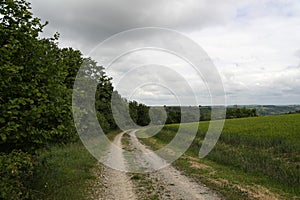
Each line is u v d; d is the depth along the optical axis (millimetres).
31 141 5930
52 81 6238
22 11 6070
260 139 17500
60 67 6977
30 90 5738
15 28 5855
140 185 8375
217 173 10156
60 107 6441
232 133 21578
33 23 6367
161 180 9055
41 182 6805
